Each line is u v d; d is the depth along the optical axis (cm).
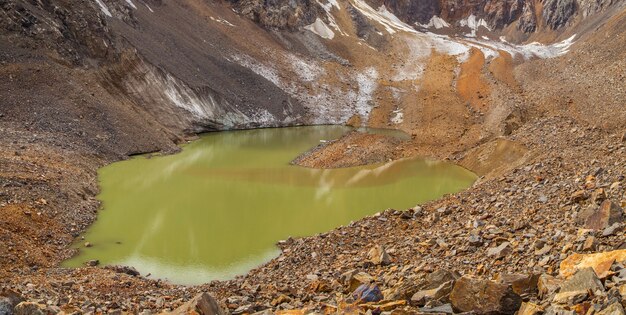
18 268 2036
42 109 4216
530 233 1509
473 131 5762
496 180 2616
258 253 2422
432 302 987
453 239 1734
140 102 5497
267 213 3088
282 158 4912
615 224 1274
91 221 2812
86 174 3584
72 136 4134
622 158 2103
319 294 1404
